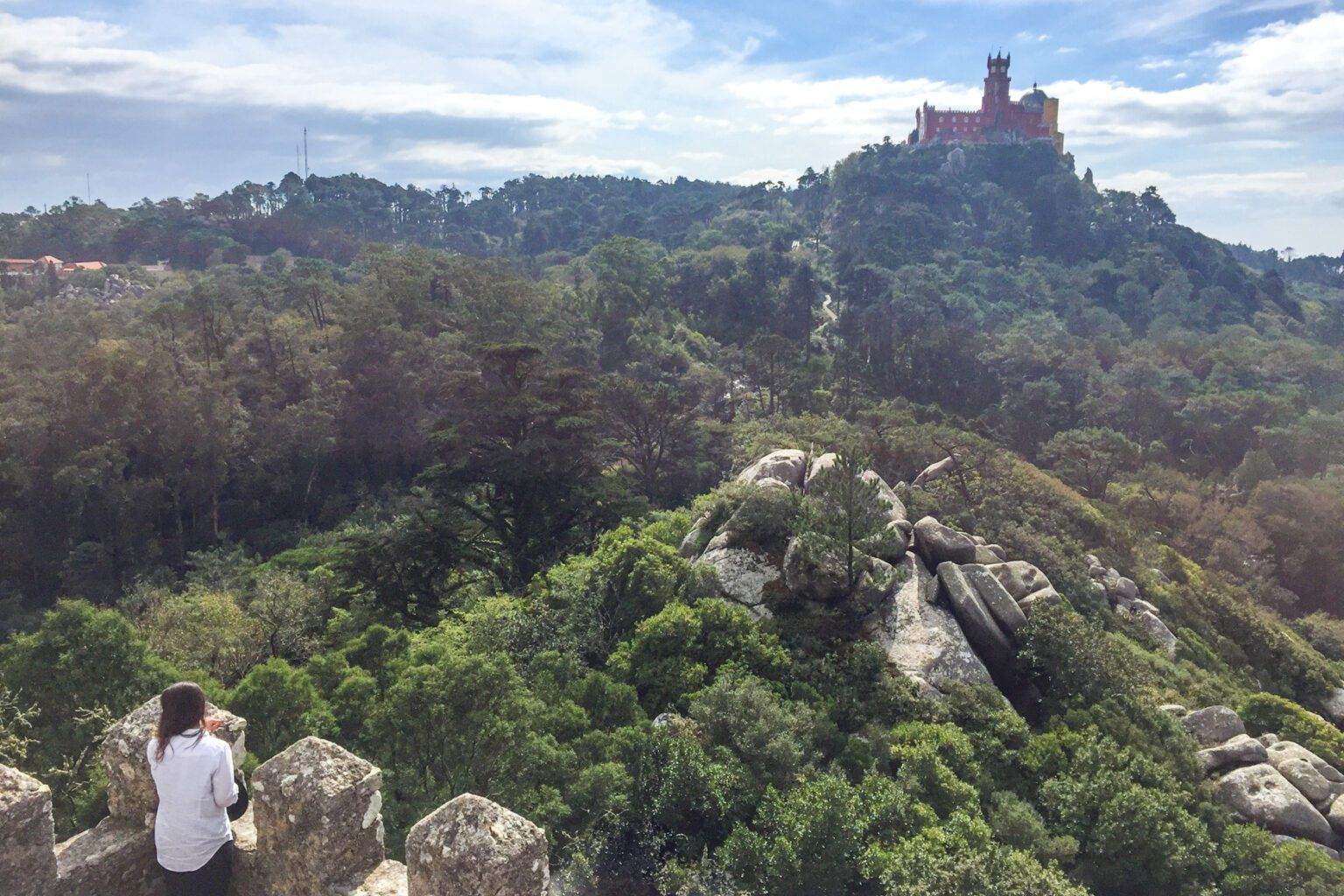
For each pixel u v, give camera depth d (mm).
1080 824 24109
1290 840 25781
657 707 26719
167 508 79062
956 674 30328
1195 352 157625
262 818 6551
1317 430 112000
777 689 27250
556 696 25109
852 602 33094
